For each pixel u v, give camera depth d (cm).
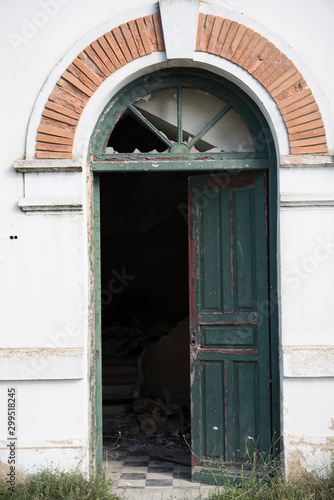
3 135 432
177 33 427
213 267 454
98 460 446
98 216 451
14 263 428
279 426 438
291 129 425
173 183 852
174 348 673
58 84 430
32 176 428
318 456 415
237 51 428
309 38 430
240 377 448
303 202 421
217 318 452
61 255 427
